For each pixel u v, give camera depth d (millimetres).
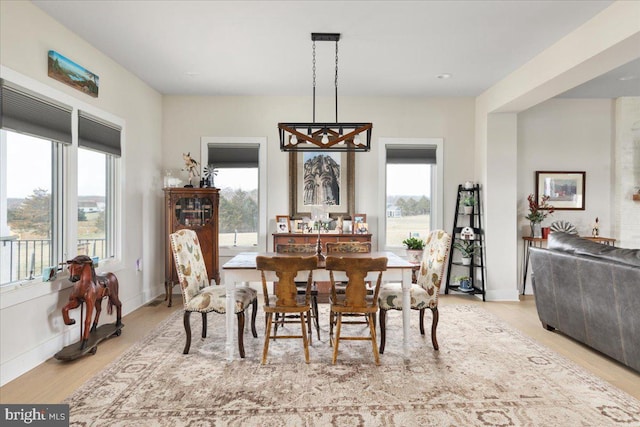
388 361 3352
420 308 3594
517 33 3793
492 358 3424
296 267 3268
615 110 6164
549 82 4211
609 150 6184
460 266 6195
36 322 3250
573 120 6168
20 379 2980
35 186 3355
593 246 3553
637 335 2980
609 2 3191
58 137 3492
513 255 5738
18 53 3047
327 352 3561
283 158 6031
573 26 3635
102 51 4230
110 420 2422
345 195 6027
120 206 4684
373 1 3203
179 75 5047
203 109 5992
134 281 5082
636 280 2943
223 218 6070
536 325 4438
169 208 5324
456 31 3752
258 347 3684
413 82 5348
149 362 3312
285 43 4035
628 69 4773
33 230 3338
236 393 2773
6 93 2900
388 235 6184
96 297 3531
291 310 3299
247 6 3283
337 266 3311
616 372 3168
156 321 4520
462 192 6105
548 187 6148
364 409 2564
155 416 2469
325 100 6059
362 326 4332
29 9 3168
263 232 6020
